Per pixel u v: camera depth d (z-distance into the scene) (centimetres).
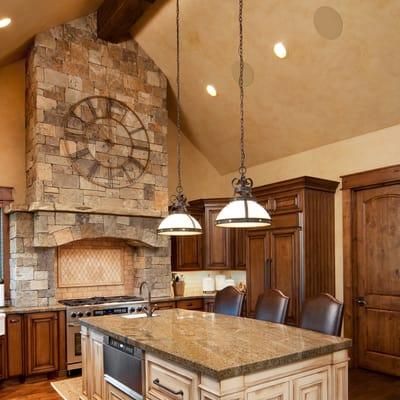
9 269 535
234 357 232
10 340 470
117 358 317
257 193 577
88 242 595
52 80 534
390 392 424
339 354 268
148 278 601
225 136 670
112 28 551
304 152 595
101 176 562
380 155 496
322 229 529
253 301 579
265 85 538
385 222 497
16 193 557
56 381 478
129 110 597
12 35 470
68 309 502
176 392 244
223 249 669
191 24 525
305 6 425
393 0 375
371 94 466
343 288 529
